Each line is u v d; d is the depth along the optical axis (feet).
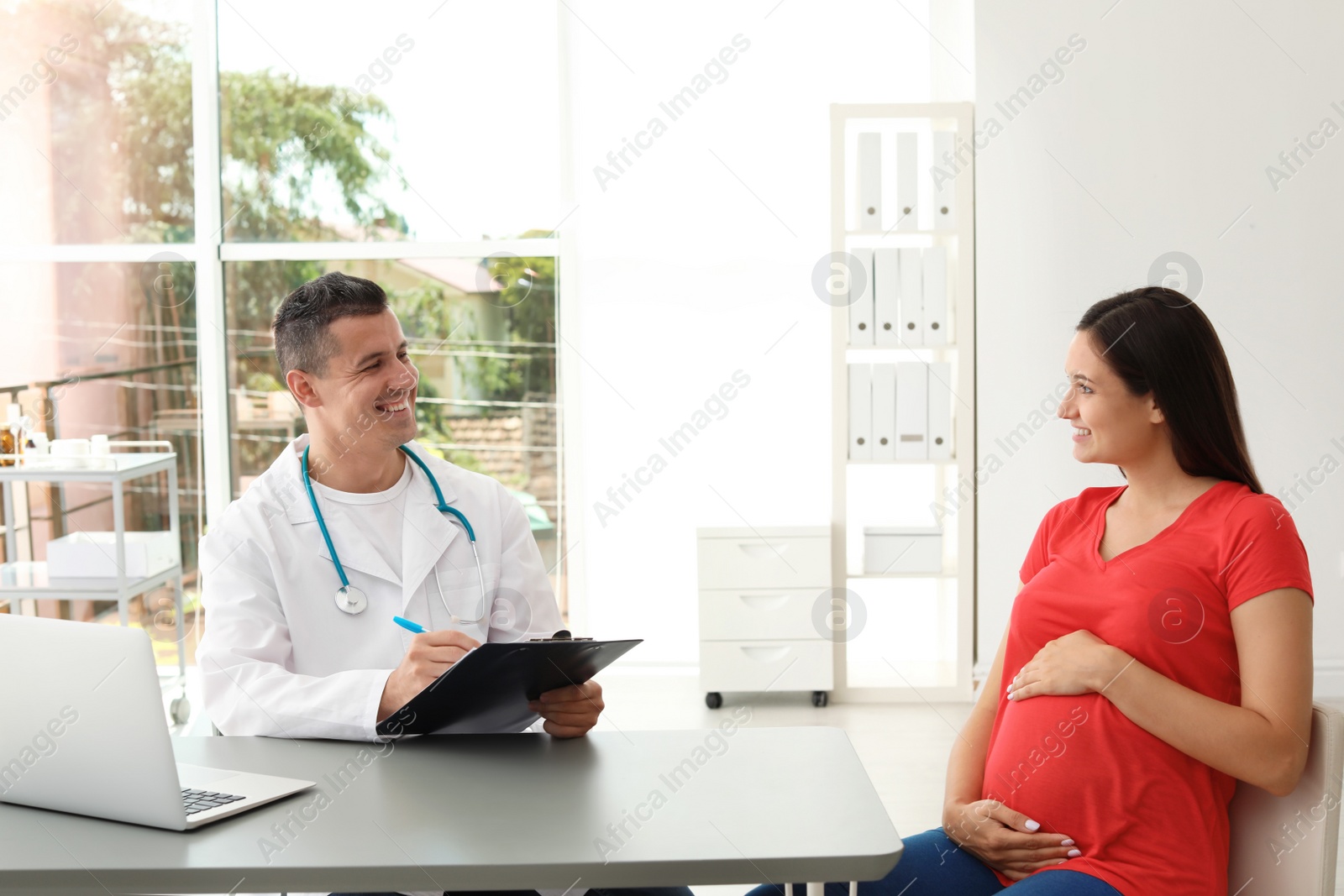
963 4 12.18
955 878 4.71
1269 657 4.25
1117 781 4.40
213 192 13.48
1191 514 4.67
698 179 13.12
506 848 3.69
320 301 5.64
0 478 10.93
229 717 5.05
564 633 4.92
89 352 13.60
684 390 13.41
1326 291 11.66
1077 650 4.58
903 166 11.55
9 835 3.91
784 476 13.42
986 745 5.24
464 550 6.03
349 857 3.63
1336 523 11.85
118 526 10.95
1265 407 11.81
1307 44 11.43
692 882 3.61
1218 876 4.33
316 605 5.68
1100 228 11.71
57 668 3.97
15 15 13.17
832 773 4.42
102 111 13.41
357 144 13.52
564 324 13.50
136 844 3.80
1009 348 11.84
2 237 13.38
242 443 13.91
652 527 13.58
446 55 13.38
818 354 13.23
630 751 4.70
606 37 13.04
